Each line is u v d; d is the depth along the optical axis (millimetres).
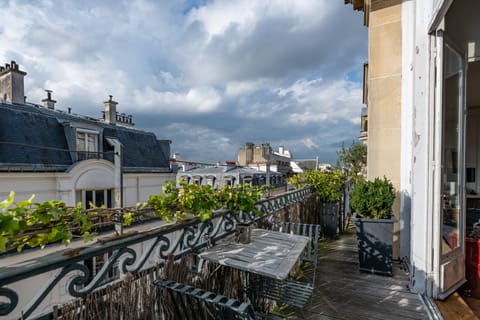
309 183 4773
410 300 2395
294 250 1951
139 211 1586
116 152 1946
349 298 2461
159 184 11320
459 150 2648
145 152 11773
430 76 2398
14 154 6926
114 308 1276
